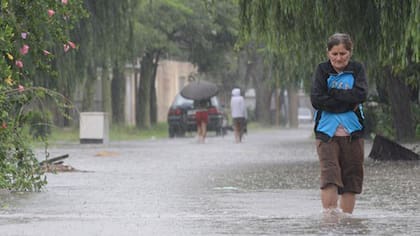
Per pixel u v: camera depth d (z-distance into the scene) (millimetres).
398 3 39500
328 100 20797
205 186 32969
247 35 44312
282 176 37781
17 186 30031
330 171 20922
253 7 43500
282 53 45688
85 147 70312
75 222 20922
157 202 26984
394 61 41281
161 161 50562
